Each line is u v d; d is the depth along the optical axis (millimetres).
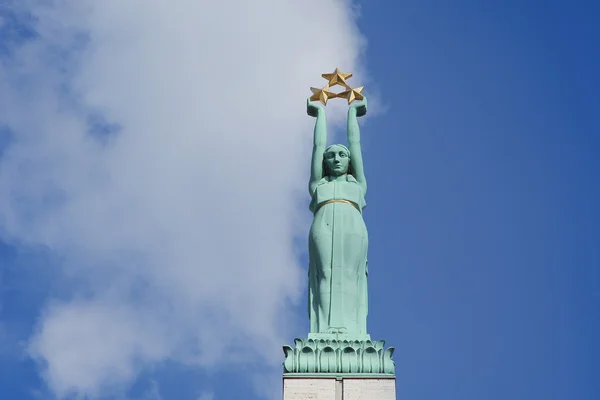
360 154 78250
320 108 81688
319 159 77750
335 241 73312
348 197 75562
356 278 72688
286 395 67000
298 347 68688
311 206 76625
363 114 82125
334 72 83625
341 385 67375
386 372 67812
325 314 71375
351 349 68375
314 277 73312
